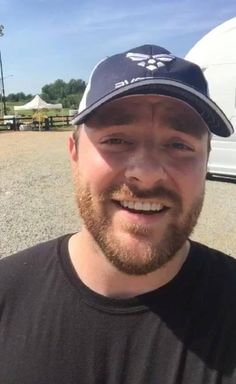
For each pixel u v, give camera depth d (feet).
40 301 0.98
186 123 0.92
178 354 0.91
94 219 0.93
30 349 0.95
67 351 0.93
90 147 0.94
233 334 0.92
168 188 0.91
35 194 6.61
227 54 7.43
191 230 0.95
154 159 0.91
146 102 0.91
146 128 0.91
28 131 23.09
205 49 7.75
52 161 10.43
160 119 0.91
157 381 0.90
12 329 0.98
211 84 7.52
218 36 7.66
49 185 7.30
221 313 0.94
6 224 4.96
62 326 0.95
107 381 0.91
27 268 1.03
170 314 0.93
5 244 4.28
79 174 0.97
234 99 7.29
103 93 0.91
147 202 0.90
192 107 0.92
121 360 0.92
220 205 5.82
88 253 0.96
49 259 1.03
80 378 0.92
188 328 0.92
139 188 0.89
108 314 0.94
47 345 0.94
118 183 0.91
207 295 0.95
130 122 0.91
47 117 25.22
